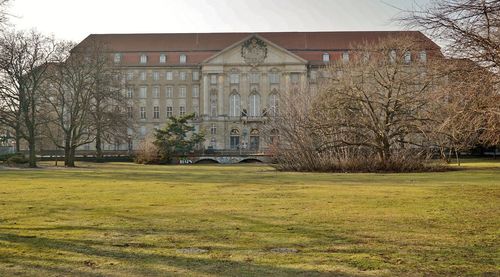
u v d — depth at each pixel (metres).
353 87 45.22
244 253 10.54
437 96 18.77
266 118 59.28
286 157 48.06
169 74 127.00
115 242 11.67
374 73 45.56
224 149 114.56
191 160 79.19
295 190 24.69
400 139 46.62
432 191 23.53
